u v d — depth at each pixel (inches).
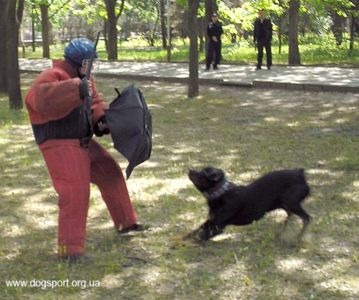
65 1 1556.3
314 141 382.6
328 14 1428.4
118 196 225.5
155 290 180.2
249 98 578.2
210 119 474.0
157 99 585.0
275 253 205.6
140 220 243.3
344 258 201.5
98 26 2209.6
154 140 398.9
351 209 251.4
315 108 510.9
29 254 210.2
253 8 1149.7
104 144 393.1
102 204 266.7
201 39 1291.8
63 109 190.2
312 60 1039.6
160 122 464.4
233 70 808.9
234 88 649.0
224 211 206.7
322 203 259.4
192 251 208.5
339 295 174.4
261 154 351.9
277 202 212.4
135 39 2127.2
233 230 228.8
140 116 198.5
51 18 1514.5
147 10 1950.1
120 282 186.1
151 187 290.5
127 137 197.2
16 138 418.0
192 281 185.3
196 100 571.5
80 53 198.7
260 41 805.9
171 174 313.3
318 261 199.2
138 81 756.6
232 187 208.1
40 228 238.7
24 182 305.7
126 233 228.4
